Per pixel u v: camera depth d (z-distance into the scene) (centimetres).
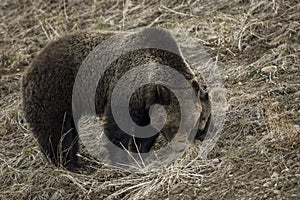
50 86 1582
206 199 1360
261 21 1981
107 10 2322
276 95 1642
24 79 1605
